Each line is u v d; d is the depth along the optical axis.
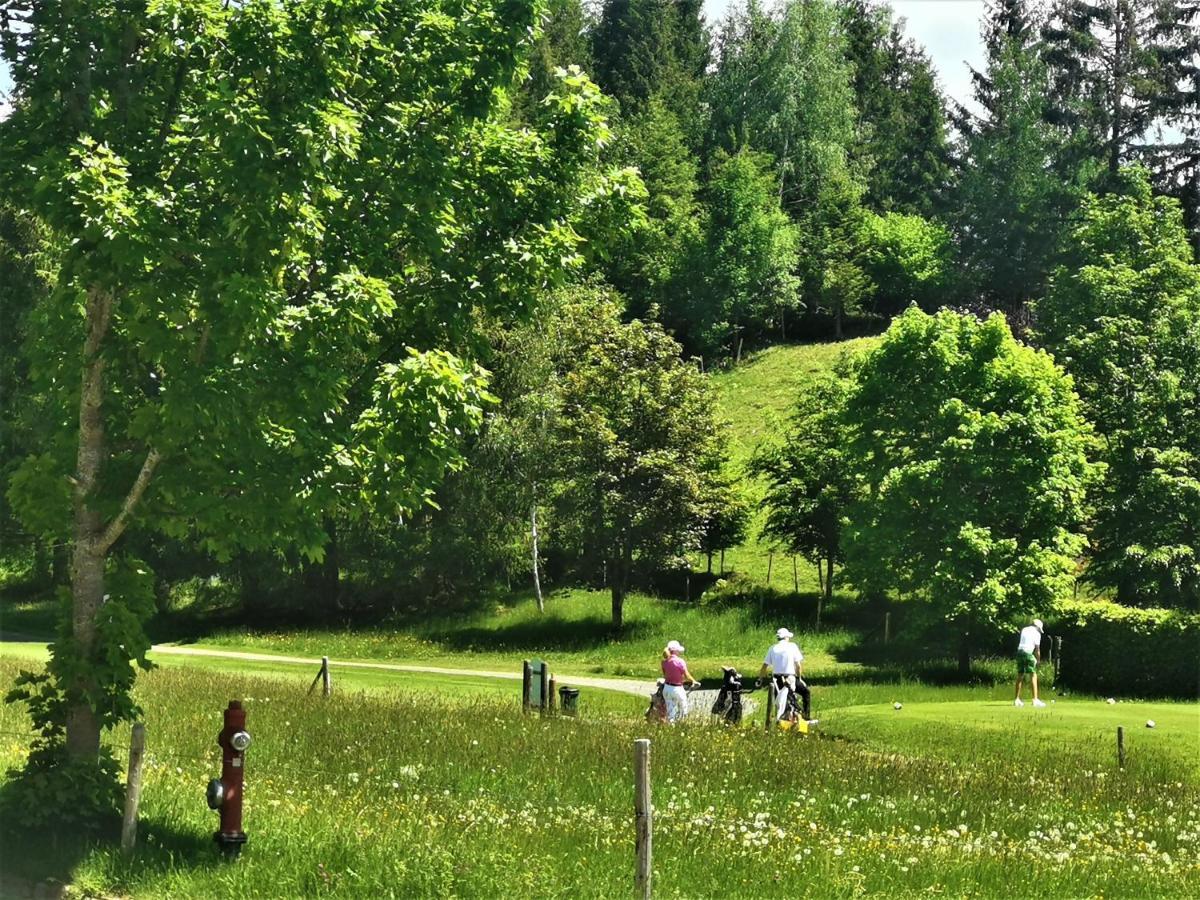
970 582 46.38
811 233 109.25
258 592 65.31
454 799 14.65
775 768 19.27
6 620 57.22
